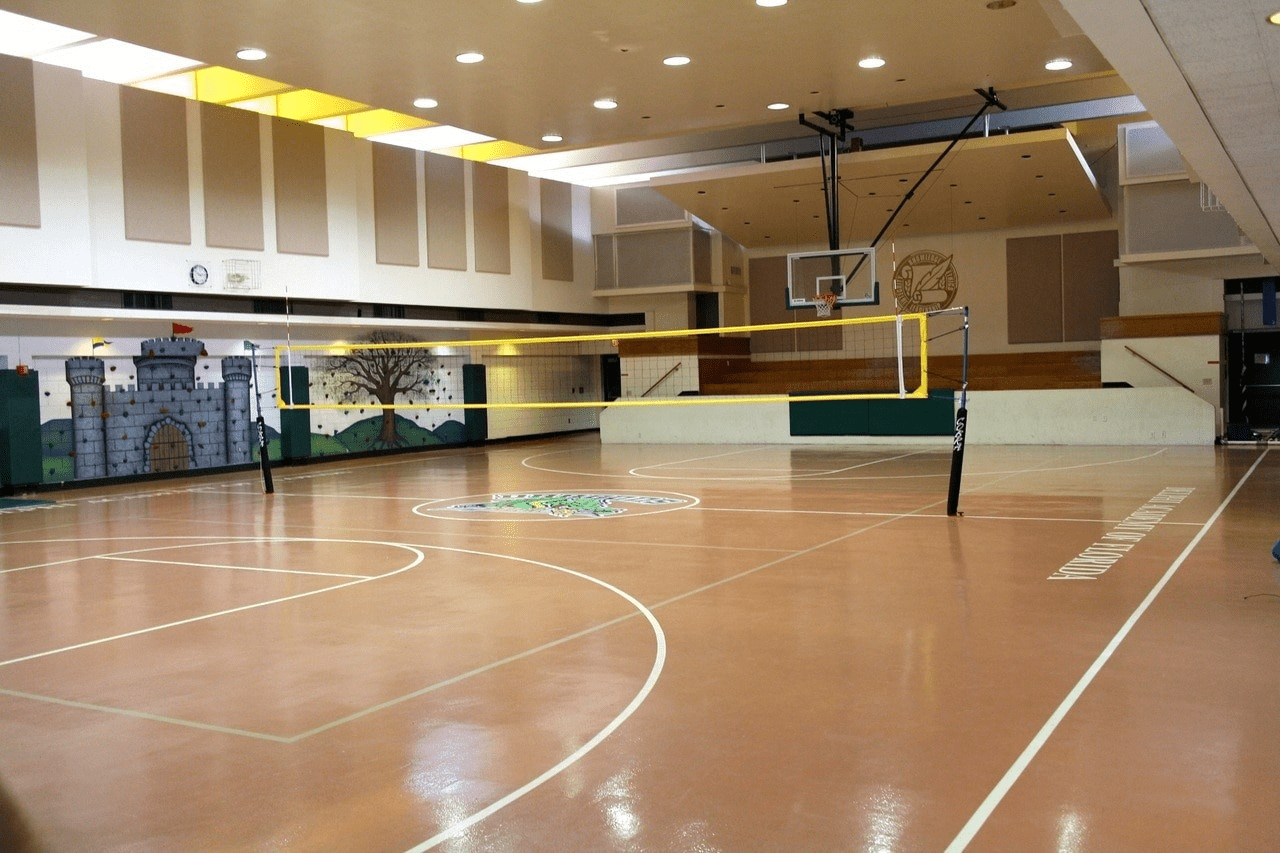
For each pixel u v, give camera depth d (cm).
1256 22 566
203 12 1088
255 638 663
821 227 2469
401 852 351
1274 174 973
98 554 1029
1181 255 2086
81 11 1083
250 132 1900
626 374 2622
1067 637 607
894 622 655
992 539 962
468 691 534
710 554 927
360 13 1093
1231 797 377
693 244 2545
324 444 2177
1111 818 361
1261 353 2270
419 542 1048
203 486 1719
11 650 650
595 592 774
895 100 1504
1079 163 1919
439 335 2409
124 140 1716
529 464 1967
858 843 347
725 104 1495
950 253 2527
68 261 1622
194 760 448
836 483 1493
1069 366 2380
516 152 2409
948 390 2095
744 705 498
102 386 1781
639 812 377
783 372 2592
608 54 1243
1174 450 1888
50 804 405
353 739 467
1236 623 628
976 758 421
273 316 1980
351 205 2083
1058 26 889
